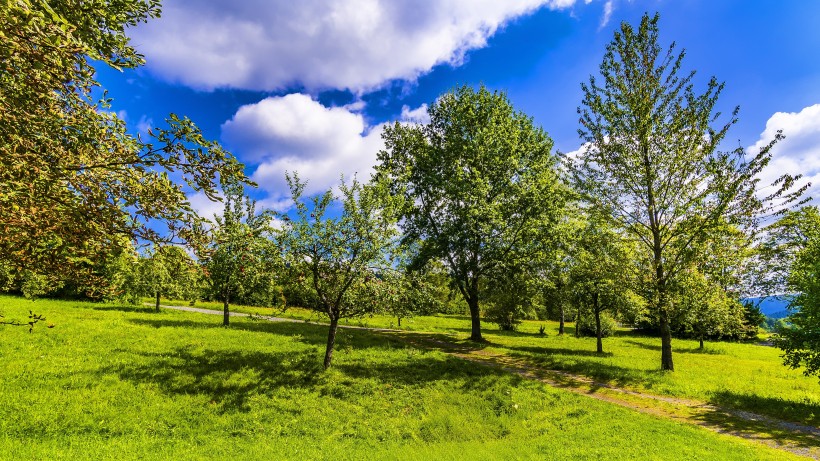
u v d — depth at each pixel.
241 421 13.67
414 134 36.69
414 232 34.25
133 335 21.44
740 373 25.27
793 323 17.81
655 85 23.78
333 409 15.27
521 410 15.96
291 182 18.53
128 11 5.05
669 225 23.78
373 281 19.27
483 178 31.02
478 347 29.83
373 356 22.47
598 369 22.56
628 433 13.18
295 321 38.81
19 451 9.95
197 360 18.28
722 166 21.19
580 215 27.59
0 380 13.77
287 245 18.33
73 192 4.25
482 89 34.03
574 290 31.08
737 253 22.94
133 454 10.64
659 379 20.70
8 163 3.87
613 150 24.41
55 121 4.21
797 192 19.36
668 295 22.34
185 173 4.25
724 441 12.55
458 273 30.58
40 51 3.62
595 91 25.05
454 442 13.36
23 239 4.16
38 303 30.98
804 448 12.28
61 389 13.87
